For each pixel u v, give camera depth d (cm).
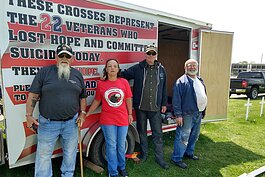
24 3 248
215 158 394
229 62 502
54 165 338
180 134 348
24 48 253
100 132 329
